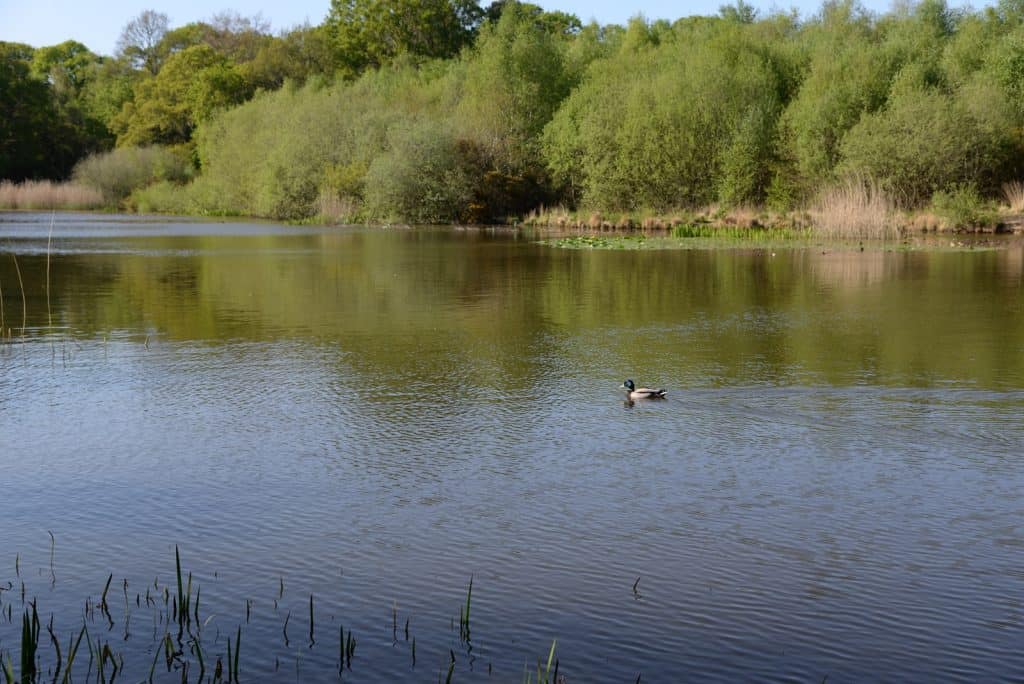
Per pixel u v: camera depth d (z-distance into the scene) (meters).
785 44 60.72
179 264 32.03
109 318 20.42
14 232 49.47
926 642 6.70
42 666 6.48
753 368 15.24
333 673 6.39
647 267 30.89
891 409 12.74
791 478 10.09
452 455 10.95
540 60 63.75
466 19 92.25
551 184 61.16
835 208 44.78
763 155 52.66
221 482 10.05
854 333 18.33
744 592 7.47
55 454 10.99
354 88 71.12
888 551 8.22
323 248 39.19
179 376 14.88
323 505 9.39
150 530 8.77
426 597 7.44
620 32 77.94
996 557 8.07
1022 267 29.77
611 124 56.34
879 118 47.88
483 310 21.55
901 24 60.91
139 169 82.62
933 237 42.38
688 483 9.96
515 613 7.18
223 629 6.98
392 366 15.56
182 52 96.19
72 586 7.65
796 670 6.38
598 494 9.66
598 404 13.14
